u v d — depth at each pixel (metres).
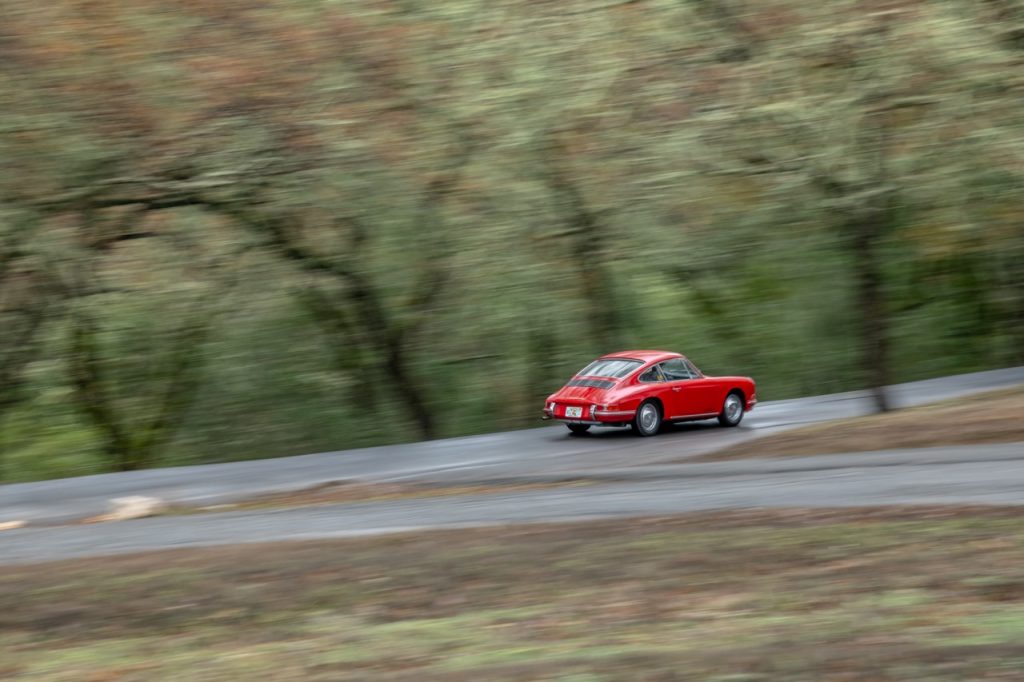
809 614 8.80
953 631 7.80
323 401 32.66
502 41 25.38
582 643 8.31
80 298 27.80
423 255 30.23
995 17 25.94
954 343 38.72
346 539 12.65
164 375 31.25
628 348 35.59
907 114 24.97
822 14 24.47
